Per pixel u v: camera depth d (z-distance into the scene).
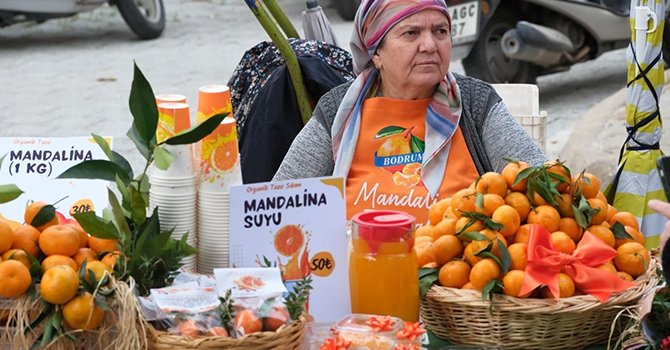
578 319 3.14
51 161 3.53
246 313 2.81
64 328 2.82
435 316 3.27
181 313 2.82
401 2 4.05
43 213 2.97
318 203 3.25
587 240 3.21
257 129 4.82
